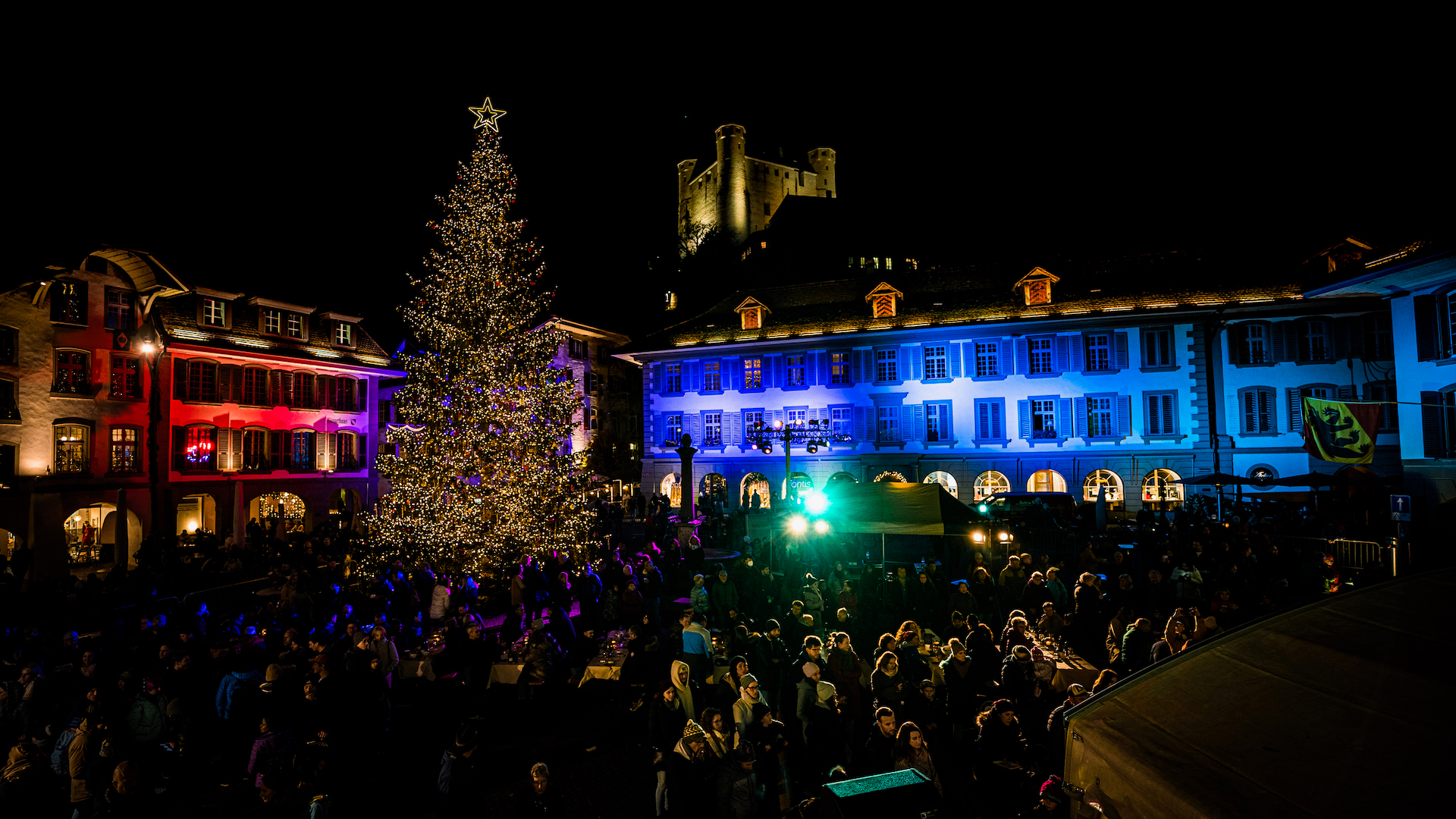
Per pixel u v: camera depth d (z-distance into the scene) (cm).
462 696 1218
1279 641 332
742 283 7631
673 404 4250
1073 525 2481
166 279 3017
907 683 966
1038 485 3594
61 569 2427
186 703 981
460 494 2258
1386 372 3133
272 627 1267
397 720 1113
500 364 2317
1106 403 3491
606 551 2464
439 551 2198
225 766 959
